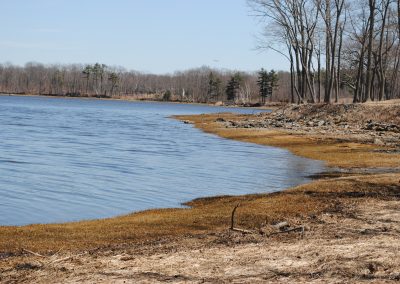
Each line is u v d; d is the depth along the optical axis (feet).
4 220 52.26
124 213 56.24
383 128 145.79
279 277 29.32
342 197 56.39
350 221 45.11
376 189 60.23
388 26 213.66
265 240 39.47
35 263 34.04
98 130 175.63
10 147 116.06
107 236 43.09
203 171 86.63
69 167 89.10
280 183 74.90
